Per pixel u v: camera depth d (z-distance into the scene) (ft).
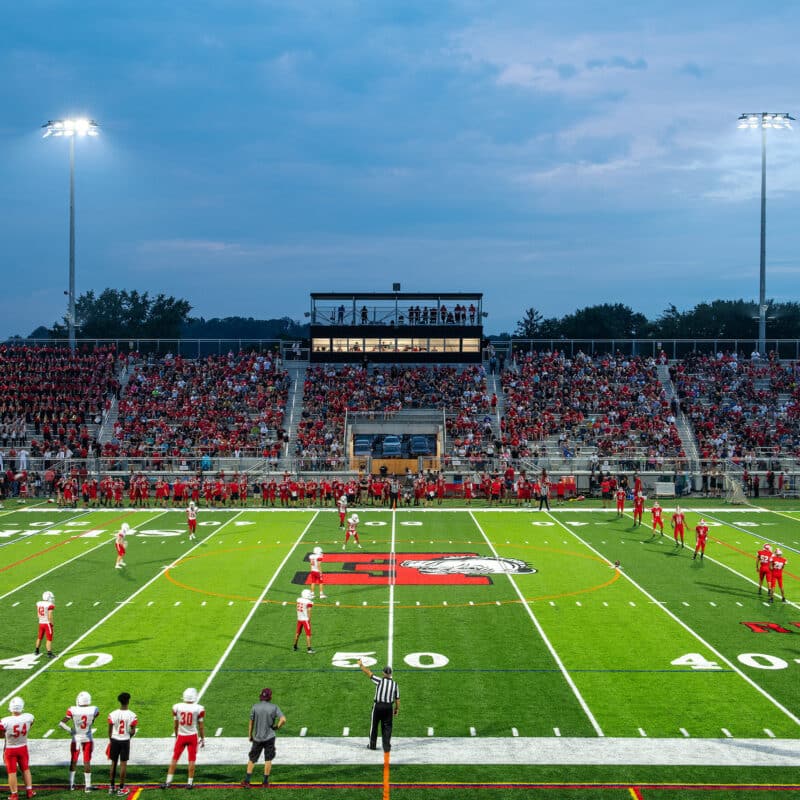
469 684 69.41
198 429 191.21
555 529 137.49
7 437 187.73
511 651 77.20
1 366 210.79
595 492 173.78
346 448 186.29
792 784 53.72
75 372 209.36
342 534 132.77
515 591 98.07
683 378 213.25
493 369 218.18
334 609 90.79
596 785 53.57
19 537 130.72
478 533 133.80
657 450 184.65
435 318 219.61
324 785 53.57
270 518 148.15
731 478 171.12
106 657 75.41
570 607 91.30
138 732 60.95
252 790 53.06
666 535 132.36
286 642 79.51
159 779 54.49
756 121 223.51
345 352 220.02
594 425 193.26
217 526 140.15
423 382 208.33
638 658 75.46
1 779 54.85
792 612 89.51
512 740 59.57
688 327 357.41
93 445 182.50
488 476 165.37
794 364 221.25
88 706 54.03
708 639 80.64
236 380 209.15
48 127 215.51
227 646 78.33
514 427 191.83
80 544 124.98
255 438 190.19
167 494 162.61
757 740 59.57
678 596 95.76
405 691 67.97
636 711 64.23
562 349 226.99
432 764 56.24
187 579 103.45
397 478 167.84
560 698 66.64
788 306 349.82
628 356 223.71
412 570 108.47
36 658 75.15
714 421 195.83
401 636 81.51
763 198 226.38
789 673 71.82
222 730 61.16
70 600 93.97
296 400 204.64
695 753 57.72
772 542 126.82
